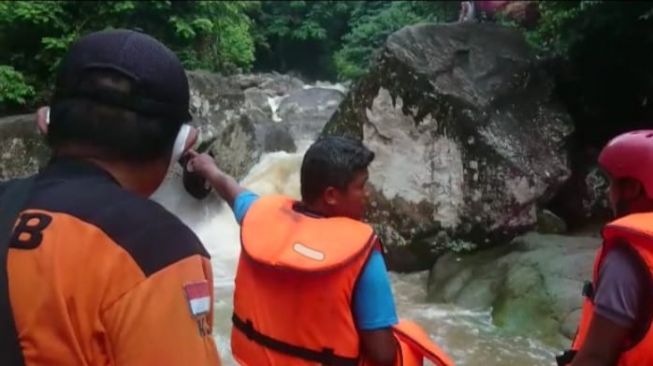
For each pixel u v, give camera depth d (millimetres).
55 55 7199
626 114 6703
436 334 4430
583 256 4707
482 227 5492
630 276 1590
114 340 950
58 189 1018
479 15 10742
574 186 6188
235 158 7238
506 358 4105
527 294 4516
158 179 1123
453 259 5414
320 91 10828
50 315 946
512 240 5500
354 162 1916
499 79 5891
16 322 951
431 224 5574
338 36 20078
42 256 965
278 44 19672
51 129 1079
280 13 19797
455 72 5789
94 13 7727
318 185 1916
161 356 953
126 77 1044
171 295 973
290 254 1786
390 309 1808
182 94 1099
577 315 4227
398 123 5742
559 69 6398
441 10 14266
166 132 1085
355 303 1791
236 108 7480
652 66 6234
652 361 1587
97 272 959
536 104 5957
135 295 957
